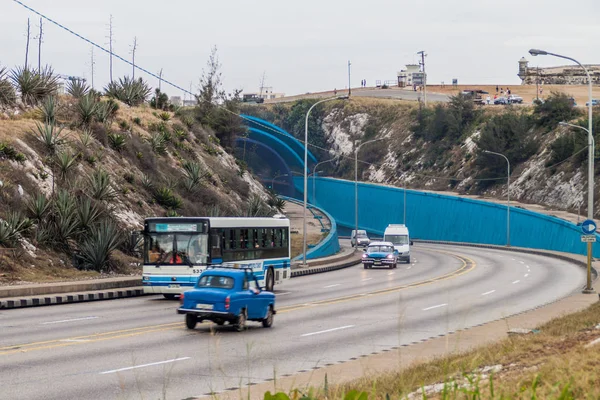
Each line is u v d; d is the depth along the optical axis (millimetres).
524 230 138750
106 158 81312
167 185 87562
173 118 116438
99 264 60281
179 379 22156
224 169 115750
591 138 55781
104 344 28906
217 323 33438
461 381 18062
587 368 18766
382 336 32219
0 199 60188
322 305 45406
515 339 28062
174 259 48625
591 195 54281
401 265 93375
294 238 120438
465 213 161500
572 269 82750
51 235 60312
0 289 45031
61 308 43469
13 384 21062
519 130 177125
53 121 78062
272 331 33719
